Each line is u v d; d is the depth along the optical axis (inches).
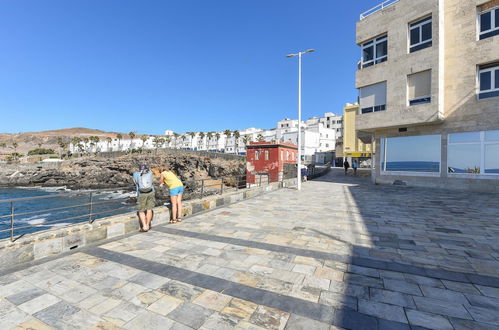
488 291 131.0
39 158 3604.8
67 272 157.6
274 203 406.3
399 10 573.6
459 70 512.1
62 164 2790.4
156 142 4224.9
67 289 137.3
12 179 2348.7
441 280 143.9
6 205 1278.3
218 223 277.3
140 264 169.5
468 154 501.7
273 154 1246.9
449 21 526.0
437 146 543.5
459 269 157.8
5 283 143.3
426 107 524.7
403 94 561.3
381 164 644.1
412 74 554.9
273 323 107.3
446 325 104.3
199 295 130.9
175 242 214.1
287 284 141.1
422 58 533.0
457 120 514.6
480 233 230.5
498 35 468.1
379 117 605.0
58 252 188.2
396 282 141.9
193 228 257.0
